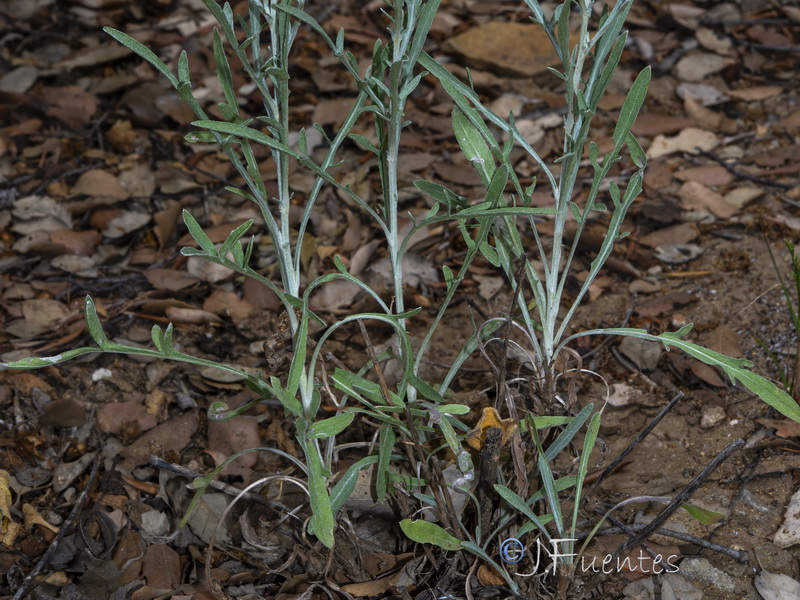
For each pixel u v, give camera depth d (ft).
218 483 6.35
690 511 5.13
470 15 12.82
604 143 10.33
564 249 8.95
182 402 7.47
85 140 10.73
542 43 11.70
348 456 6.67
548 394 5.40
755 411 6.97
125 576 6.02
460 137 5.45
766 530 6.01
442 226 9.32
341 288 8.45
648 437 6.88
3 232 9.27
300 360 4.82
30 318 8.22
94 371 7.73
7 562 6.10
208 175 10.14
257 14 5.10
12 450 7.00
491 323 5.79
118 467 6.85
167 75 4.87
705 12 12.34
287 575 5.97
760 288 8.20
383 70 5.55
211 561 6.12
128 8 12.99
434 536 5.01
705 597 5.61
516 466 5.13
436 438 5.95
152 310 8.35
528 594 5.35
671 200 9.43
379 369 5.18
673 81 11.39
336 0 13.21
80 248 9.04
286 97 5.02
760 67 11.51
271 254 9.11
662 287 8.43
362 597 5.70
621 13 4.93
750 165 9.86
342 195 9.76
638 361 7.52
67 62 11.84
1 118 11.02
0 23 12.52
